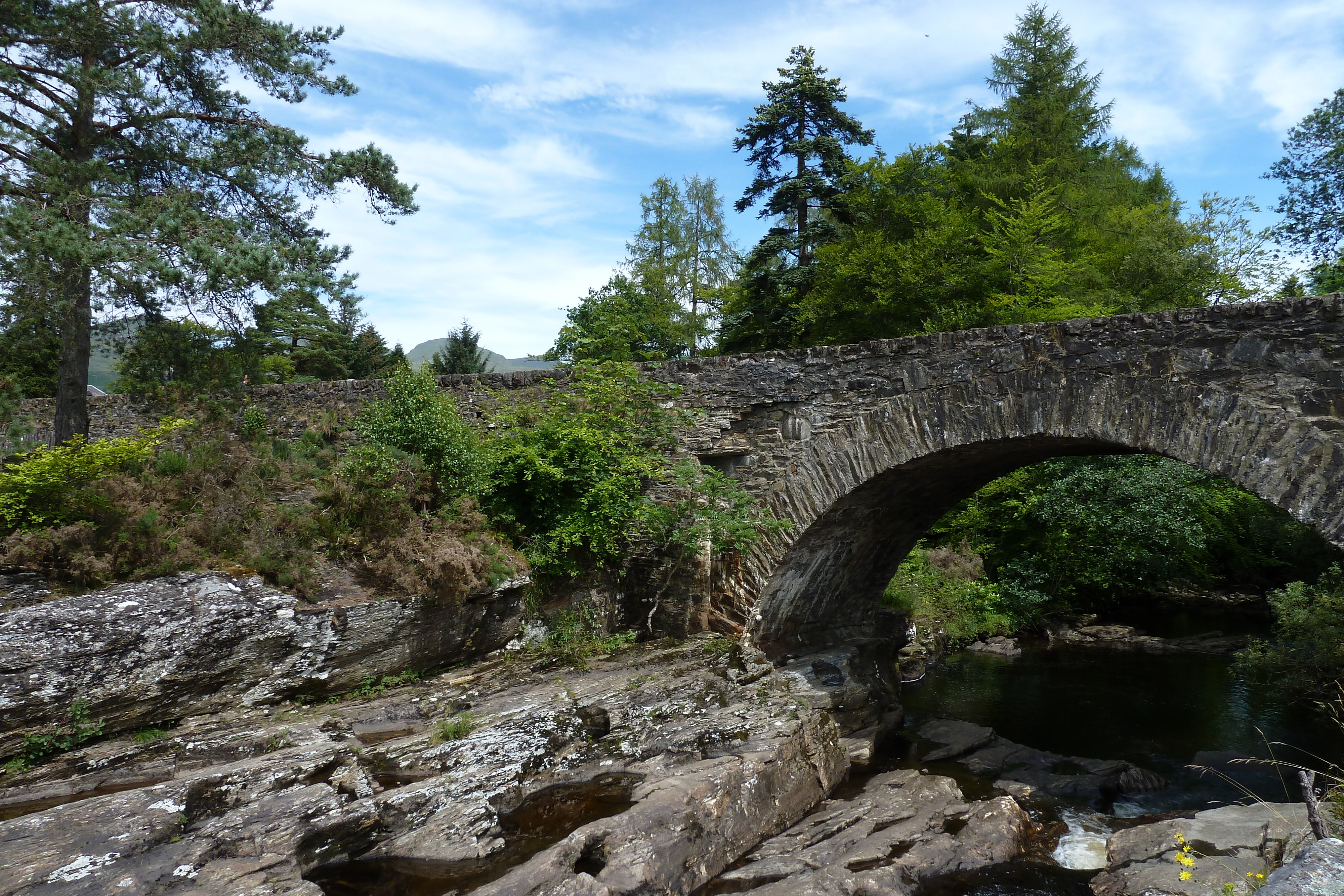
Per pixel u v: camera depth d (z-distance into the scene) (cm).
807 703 1058
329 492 1034
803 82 2383
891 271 2027
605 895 612
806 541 1220
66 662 709
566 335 2684
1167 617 2264
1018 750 1189
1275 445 774
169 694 775
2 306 1055
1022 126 2398
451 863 673
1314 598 1375
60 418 1188
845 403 1134
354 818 673
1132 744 1244
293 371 2916
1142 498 1953
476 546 1044
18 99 1123
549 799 788
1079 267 1923
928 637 1830
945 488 1357
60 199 1041
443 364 3228
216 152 1197
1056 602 2130
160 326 1230
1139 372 871
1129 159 2808
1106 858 835
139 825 609
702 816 754
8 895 527
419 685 966
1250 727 1289
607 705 917
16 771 685
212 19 1134
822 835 837
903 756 1188
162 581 813
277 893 575
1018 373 965
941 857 798
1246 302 806
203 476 990
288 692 866
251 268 1041
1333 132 2056
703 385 1269
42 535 792
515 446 1219
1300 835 686
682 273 2966
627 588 1288
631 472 1246
